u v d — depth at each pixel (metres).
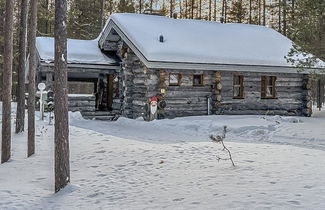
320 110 29.81
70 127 15.89
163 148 10.76
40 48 23.30
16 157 11.41
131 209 6.17
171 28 23.42
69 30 38.75
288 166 7.75
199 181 7.25
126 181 8.05
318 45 18.84
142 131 16.64
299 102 23.67
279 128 16.48
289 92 23.44
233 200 5.75
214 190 6.47
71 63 23.27
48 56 22.61
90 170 9.28
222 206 5.57
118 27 22.67
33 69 12.13
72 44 25.88
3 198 7.26
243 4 46.69
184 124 17.70
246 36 25.16
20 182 8.65
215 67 20.73
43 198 7.39
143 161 9.47
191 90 21.03
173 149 10.50
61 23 8.04
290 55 17.53
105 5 43.12
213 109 21.48
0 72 30.19
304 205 5.23
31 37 12.55
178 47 20.70
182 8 45.78
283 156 8.98
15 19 32.53
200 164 8.67
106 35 24.34
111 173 8.82
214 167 8.25
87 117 23.30
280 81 23.19
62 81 8.07
